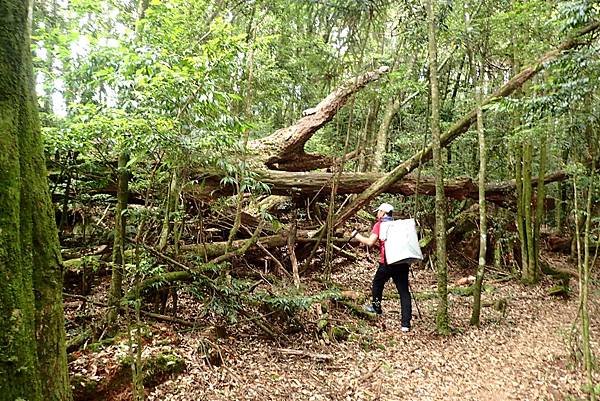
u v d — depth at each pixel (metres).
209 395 3.64
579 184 7.29
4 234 1.91
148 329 4.24
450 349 5.32
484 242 6.23
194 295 4.89
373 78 7.98
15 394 1.88
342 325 5.72
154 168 4.27
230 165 4.08
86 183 4.80
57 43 4.04
